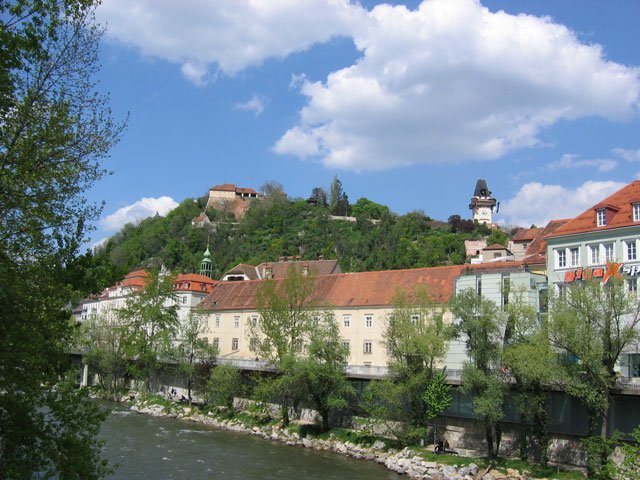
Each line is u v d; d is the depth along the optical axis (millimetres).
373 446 60094
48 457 20875
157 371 98750
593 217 63250
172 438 66312
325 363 66125
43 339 20562
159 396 94750
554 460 50625
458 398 58062
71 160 21812
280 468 53344
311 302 75875
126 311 103500
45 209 21047
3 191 20297
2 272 20078
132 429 71438
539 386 49062
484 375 51156
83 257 21703
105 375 108312
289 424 71062
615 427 47500
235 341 100875
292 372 67125
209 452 59312
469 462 51438
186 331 91812
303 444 64625
